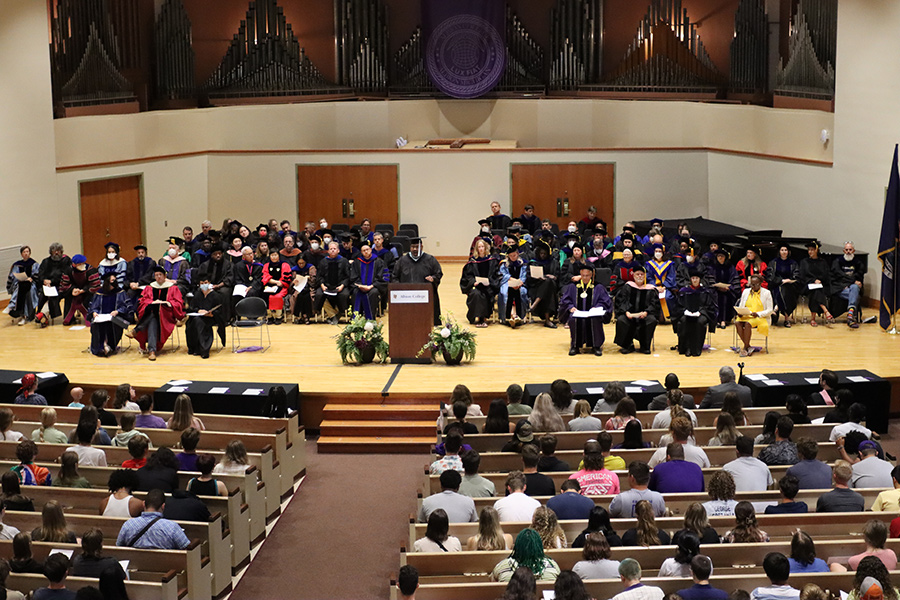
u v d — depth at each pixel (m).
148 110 24.80
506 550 8.07
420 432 13.84
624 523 8.59
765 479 9.48
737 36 24.09
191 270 17.86
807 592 6.52
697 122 24.47
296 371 15.50
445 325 15.82
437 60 25.64
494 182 24.83
